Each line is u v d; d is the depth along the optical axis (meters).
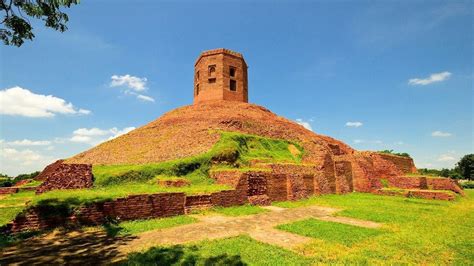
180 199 15.70
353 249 9.30
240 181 19.20
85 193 14.34
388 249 9.30
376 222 13.98
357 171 30.69
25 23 10.09
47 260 8.37
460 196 26.42
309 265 7.78
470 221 14.05
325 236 10.94
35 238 10.62
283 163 24.70
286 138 33.59
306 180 24.88
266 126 34.25
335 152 34.44
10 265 8.00
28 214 11.44
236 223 13.54
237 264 7.77
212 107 37.25
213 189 18.27
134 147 29.17
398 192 26.52
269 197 21.11
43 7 10.04
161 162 23.02
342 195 26.70
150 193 14.73
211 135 27.25
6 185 31.62
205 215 15.56
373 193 28.59
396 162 38.22
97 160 27.08
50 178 16.62
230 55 41.47
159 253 8.71
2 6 9.67
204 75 41.16
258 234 11.36
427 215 15.71
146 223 13.16
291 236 11.05
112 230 11.75
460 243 9.99
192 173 21.98
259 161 25.19
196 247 9.29
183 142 27.31
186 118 34.53
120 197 13.59
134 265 7.71
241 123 32.16
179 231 11.85
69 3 10.06
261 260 8.12
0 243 9.89
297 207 19.09
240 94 41.75
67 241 10.31
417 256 8.62
